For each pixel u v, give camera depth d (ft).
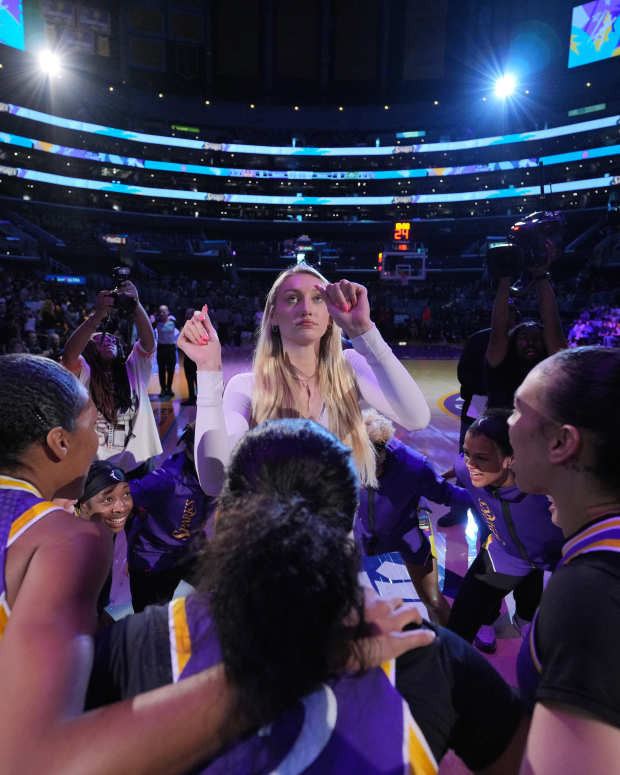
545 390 2.55
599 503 2.43
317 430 2.36
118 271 9.86
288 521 1.78
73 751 1.53
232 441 4.47
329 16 147.84
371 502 7.43
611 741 1.81
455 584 10.05
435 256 152.97
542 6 139.74
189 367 27.17
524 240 9.07
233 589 1.68
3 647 1.91
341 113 155.22
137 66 144.15
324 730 1.78
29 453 2.71
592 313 54.95
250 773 1.73
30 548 2.32
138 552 7.36
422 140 155.84
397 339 81.66
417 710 1.99
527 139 140.97
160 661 1.90
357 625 1.79
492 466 5.86
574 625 2.02
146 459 10.46
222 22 146.51
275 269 140.05
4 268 96.63
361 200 153.69
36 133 135.74
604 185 130.62
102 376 9.56
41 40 130.41
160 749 1.58
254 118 155.02
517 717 2.24
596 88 138.41
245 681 1.64
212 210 154.20
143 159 147.74
